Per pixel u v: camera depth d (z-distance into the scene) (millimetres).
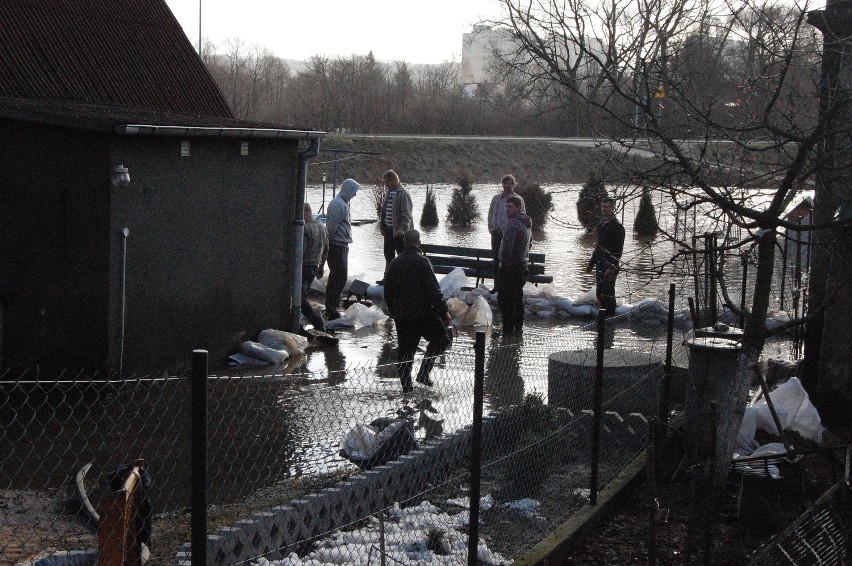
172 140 11039
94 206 10461
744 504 6480
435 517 5980
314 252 13484
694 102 6484
